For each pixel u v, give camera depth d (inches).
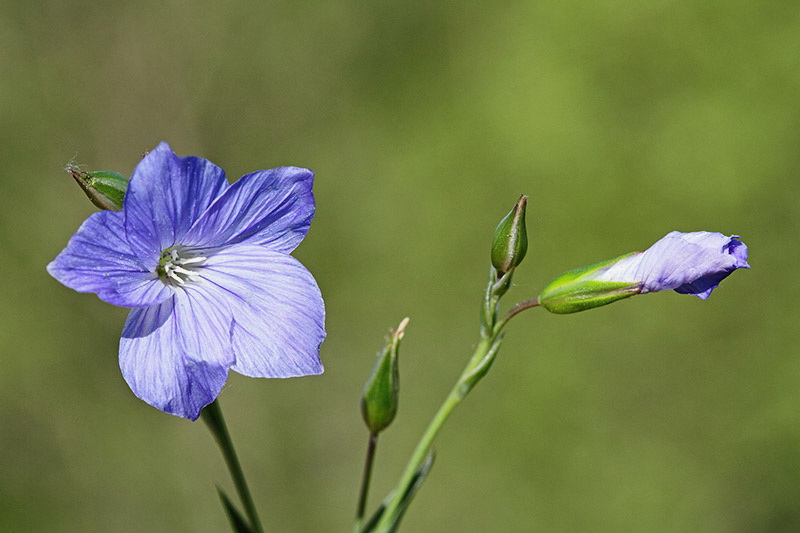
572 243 27.8
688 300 26.7
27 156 28.3
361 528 15.7
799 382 26.3
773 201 27.5
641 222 27.6
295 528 28.1
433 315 28.5
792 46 27.5
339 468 28.5
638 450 26.5
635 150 28.0
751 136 27.5
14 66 28.5
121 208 15.1
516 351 27.3
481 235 28.5
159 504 26.9
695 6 27.8
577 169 27.9
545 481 26.3
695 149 27.7
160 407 14.8
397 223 29.4
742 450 26.6
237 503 27.8
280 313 15.0
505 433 26.9
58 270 14.5
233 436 28.1
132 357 14.8
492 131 28.7
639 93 28.4
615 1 28.2
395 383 15.4
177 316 14.9
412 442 27.4
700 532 25.9
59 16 28.9
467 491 26.8
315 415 29.1
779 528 26.6
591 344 27.0
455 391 15.6
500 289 15.5
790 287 27.0
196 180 14.8
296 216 15.1
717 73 28.0
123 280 14.8
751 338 26.8
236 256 15.1
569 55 28.7
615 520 26.0
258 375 14.9
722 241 15.1
